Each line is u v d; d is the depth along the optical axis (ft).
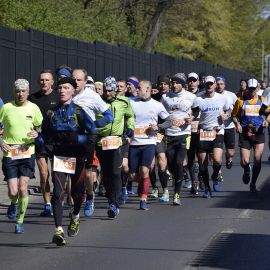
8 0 160.56
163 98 84.89
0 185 92.68
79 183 60.08
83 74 67.92
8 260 54.85
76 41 173.99
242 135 91.76
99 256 56.18
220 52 383.24
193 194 90.89
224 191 93.30
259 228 67.46
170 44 336.29
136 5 277.23
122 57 214.48
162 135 82.64
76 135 58.49
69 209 78.13
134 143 78.07
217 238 63.00
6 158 65.31
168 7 284.00
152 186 87.86
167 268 52.34
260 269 52.01
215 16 345.92
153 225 69.26
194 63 304.50
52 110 59.16
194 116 87.66
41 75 72.28
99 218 73.10
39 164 73.00
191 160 90.53
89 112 67.21
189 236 63.93
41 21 174.09
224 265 53.21
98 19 238.89
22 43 142.51
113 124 72.49
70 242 61.36
